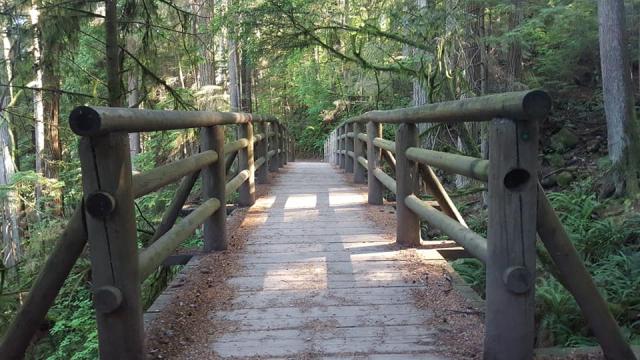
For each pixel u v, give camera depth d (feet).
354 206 22.89
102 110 7.05
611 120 29.84
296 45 33.53
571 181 33.86
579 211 27.32
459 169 9.66
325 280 12.90
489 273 8.13
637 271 19.24
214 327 10.22
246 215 21.08
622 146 28.94
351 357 8.97
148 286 17.88
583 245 22.39
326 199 24.86
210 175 15.21
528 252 7.80
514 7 29.89
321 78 66.54
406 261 14.25
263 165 30.63
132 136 49.96
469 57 33.14
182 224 11.38
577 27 37.50
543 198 7.81
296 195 26.27
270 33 32.63
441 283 12.41
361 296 11.79
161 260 9.45
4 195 33.88
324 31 35.73
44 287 7.92
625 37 30.01
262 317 10.71
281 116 99.30
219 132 15.17
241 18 32.40
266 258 14.80
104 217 7.60
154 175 9.41
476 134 33.86
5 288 17.90
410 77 35.86
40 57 22.53
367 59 38.63
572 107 42.52
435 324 10.22
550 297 14.92
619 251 21.39
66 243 7.82
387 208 22.22
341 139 41.55
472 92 31.78
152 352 9.09
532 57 43.98
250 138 23.17
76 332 21.35
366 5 34.24
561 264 8.17
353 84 58.49
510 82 31.91
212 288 12.41
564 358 8.55
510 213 7.75
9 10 21.48
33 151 55.31
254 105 86.22
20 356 8.21
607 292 17.85
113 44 20.03
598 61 44.62
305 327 10.22
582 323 14.61
